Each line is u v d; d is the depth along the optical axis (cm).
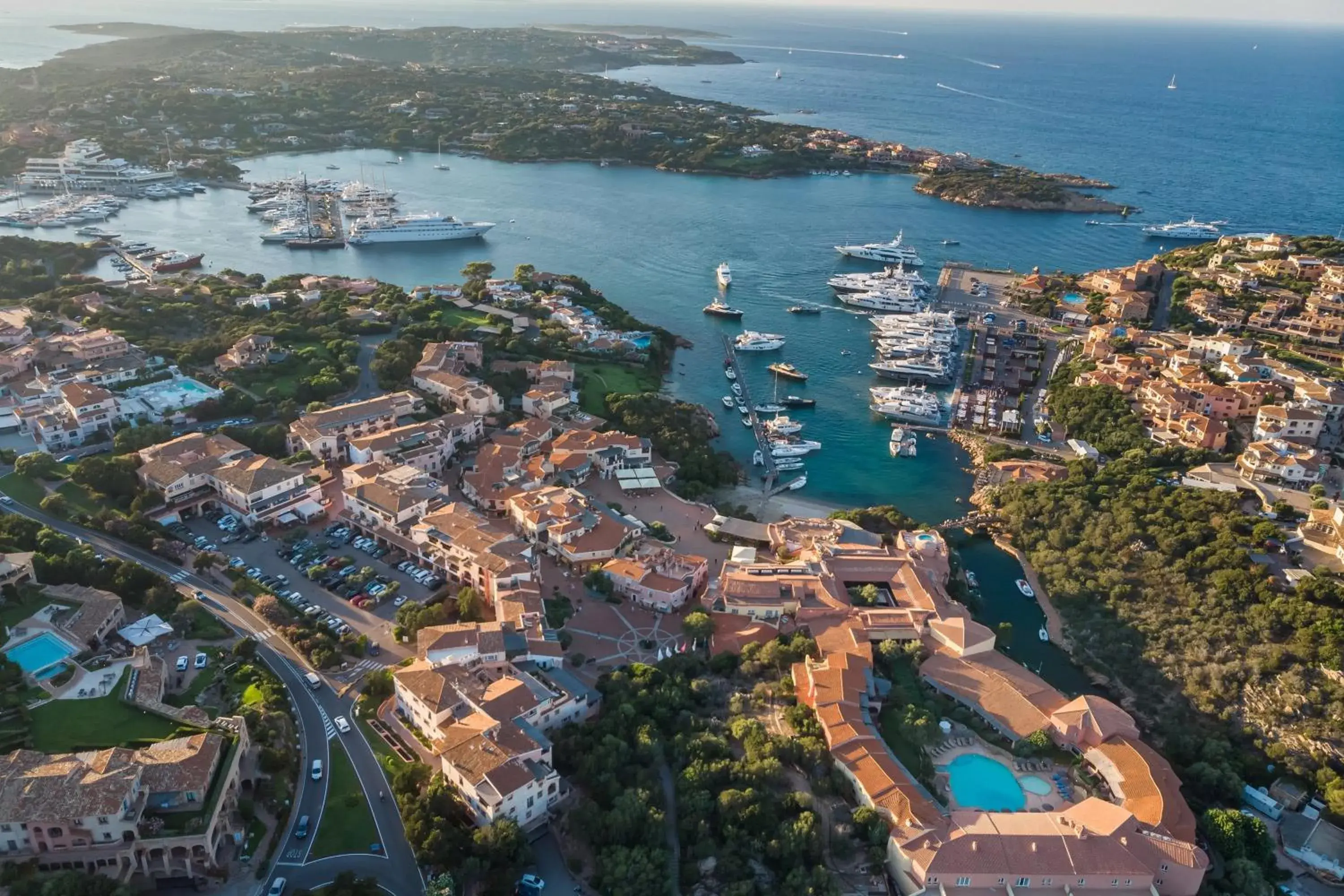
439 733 14762
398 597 19000
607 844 13250
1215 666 18175
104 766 12406
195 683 15550
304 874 12575
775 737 15300
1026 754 15625
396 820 13538
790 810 14112
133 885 12031
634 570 19725
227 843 12800
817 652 17812
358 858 12862
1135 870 13088
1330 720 16812
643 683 16550
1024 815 14125
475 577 19125
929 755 15625
